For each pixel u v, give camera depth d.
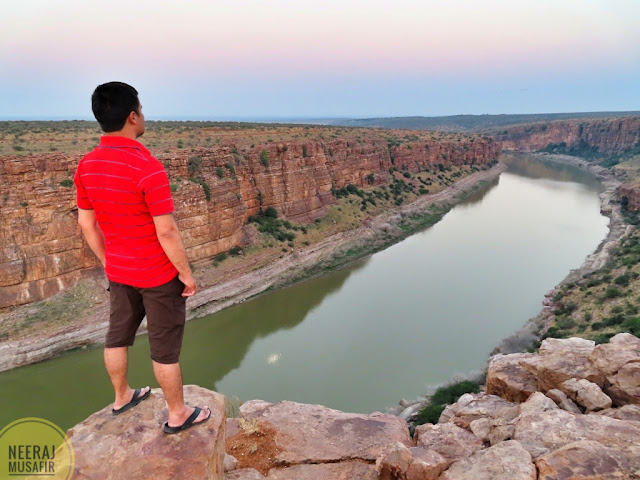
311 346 34.00
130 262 3.72
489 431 7.20
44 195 33.56
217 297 40.88
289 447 6.67
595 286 38.69
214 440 4.21
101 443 4.07
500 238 62.91
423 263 53.03
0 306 31.98
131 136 3.69
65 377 29.16
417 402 26.14
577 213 77.00
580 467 5.08
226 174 47.41
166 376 4.01
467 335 35.25
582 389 7.49
